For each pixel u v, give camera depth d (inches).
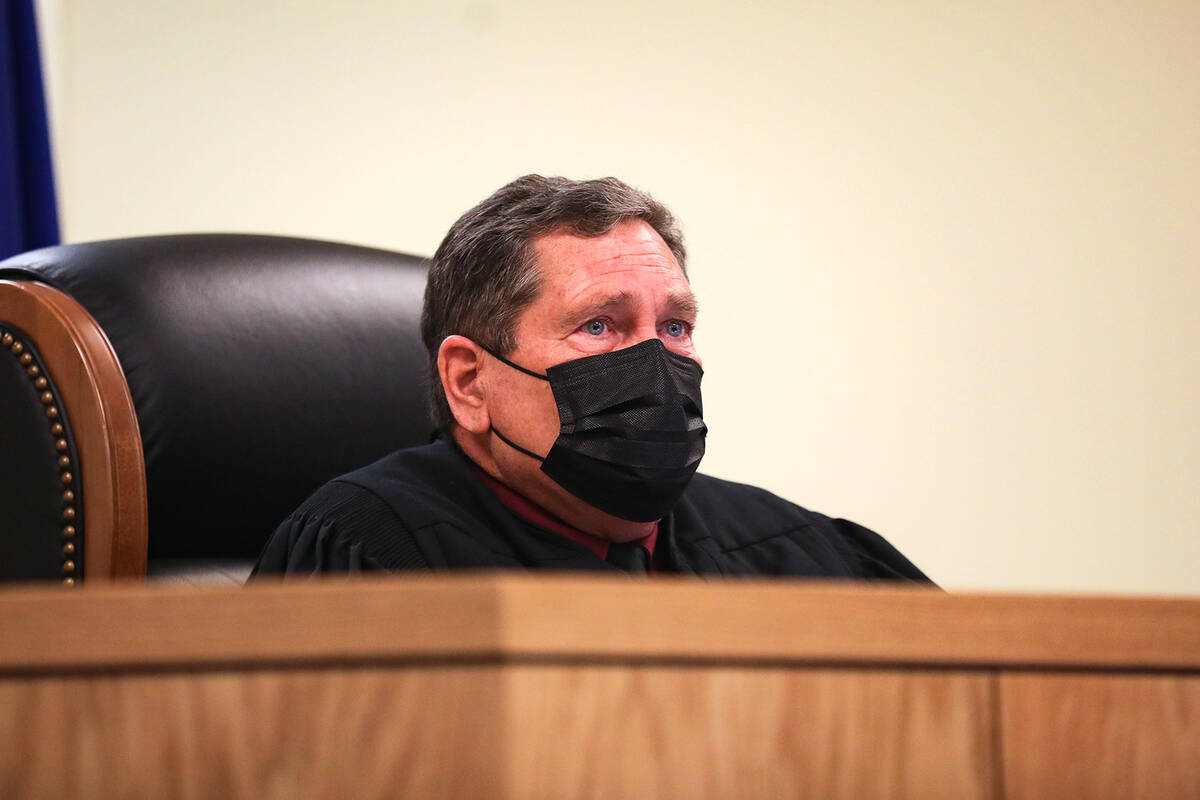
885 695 39.4
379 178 211.3
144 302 95.1
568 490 89.4
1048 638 41.4
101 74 201.9
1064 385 226.8
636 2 222.8
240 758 35.4
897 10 228.2
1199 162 231.6
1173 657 42.7
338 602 35.8
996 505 223.9
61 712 35.7
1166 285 229.9
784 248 222.8
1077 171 229.9
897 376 223.5
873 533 105.7
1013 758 40.4
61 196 197.2
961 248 226.8
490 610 35.3
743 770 37.2
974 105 228.8
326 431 102.2
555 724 35.5
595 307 90.0
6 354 92.6
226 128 206.2
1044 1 231.1
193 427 94.0
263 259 104.3
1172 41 232.2
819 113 225.8
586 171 218.7
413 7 214.8
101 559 88.5
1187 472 227.8
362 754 35.2
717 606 37.7
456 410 93.8
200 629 35.8
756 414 219.6
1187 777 42.4
